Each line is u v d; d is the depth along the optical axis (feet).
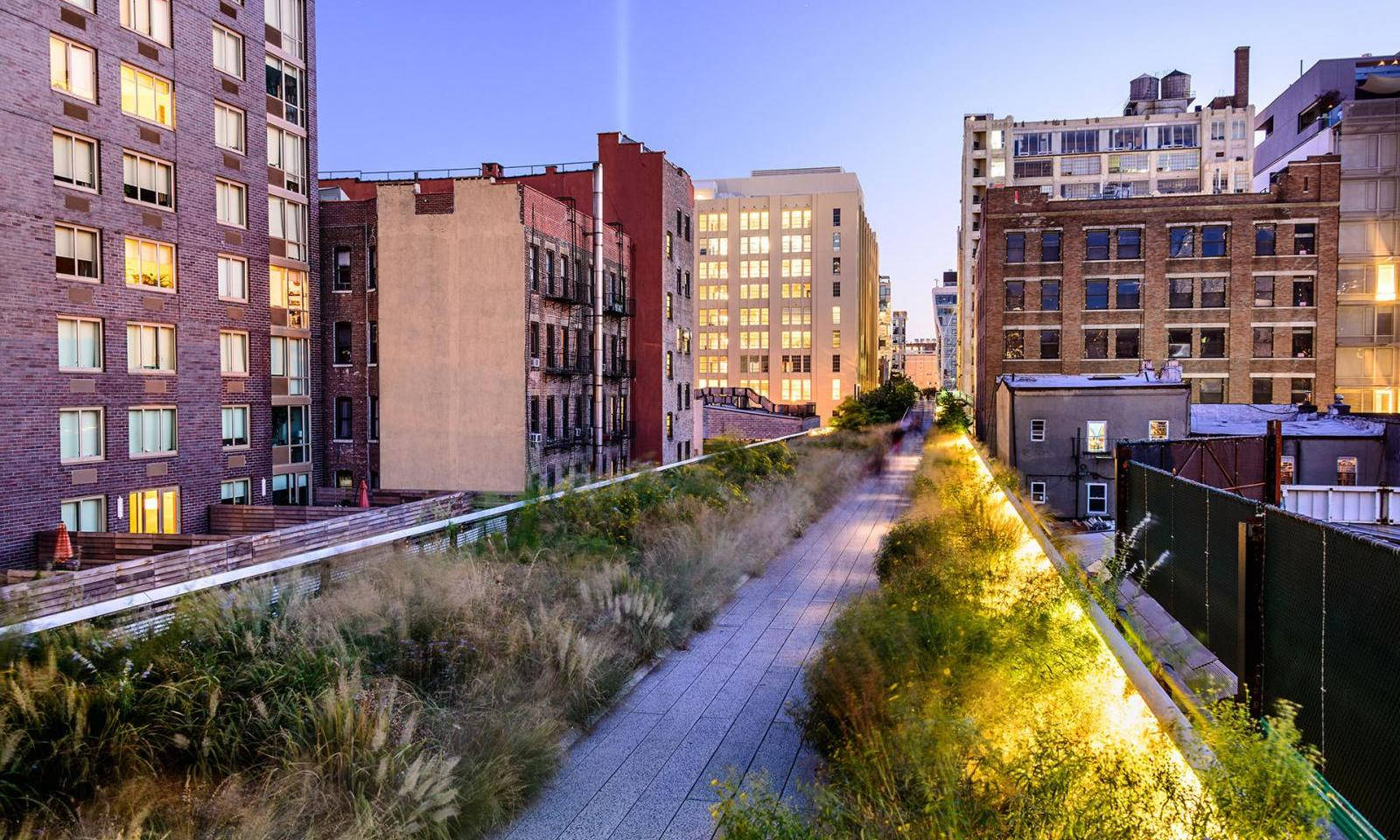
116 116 89.15
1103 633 26.22
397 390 116.67
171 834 16.90
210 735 19.51
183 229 97.50
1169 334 181.27
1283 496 67.10
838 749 21.35
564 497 47.96
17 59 78.69
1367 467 110.93
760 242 368.48
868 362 424.46
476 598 30.30
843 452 127.75
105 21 88.07
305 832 17.76
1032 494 117.29
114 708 19.15
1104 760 16.79
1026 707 20.62
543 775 22.77
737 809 17.35
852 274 360.69
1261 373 177.47
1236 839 14.26
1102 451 118.11
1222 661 31.37
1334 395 175.01
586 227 134.51
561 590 34.63
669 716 27.81
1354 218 187.11
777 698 29.32
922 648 24.18
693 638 36.60
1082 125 326.44
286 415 120.06
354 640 25.44
